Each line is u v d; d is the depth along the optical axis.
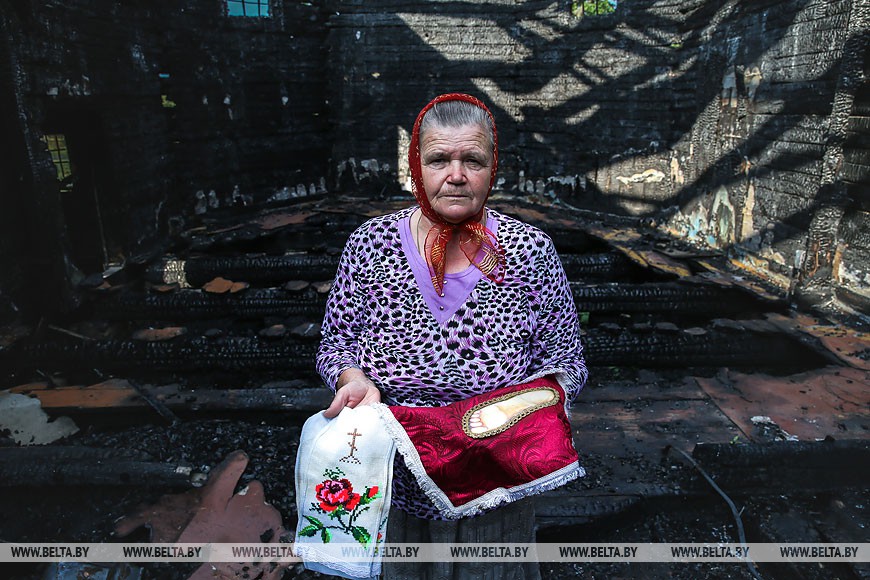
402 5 8.34
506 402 1.39
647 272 5.85
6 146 4.29
